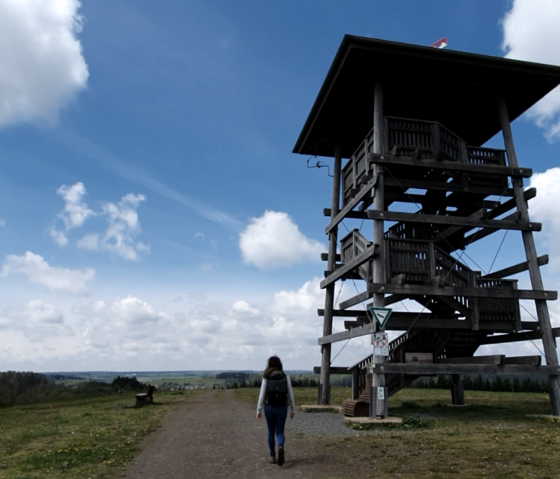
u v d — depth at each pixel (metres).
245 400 25.72
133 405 23.02
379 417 13.73
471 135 21.58
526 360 15.88
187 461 8.80
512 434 10.81
